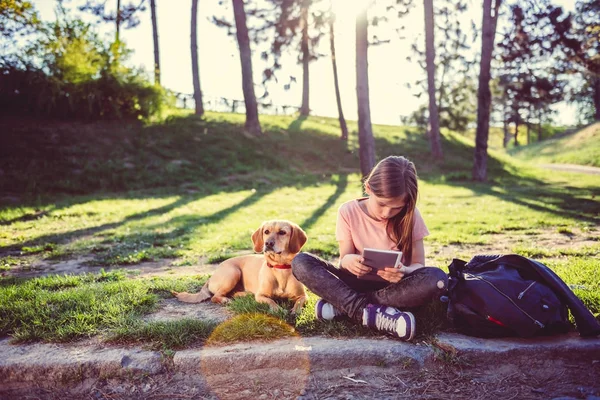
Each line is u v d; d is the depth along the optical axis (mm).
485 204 12656
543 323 3072
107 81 19797
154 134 20406
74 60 19312
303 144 24969
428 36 25266
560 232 8234
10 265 6664
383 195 3191
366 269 3221
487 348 3031
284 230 4039
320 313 3482
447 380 2855
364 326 3391
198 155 19859
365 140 13500
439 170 24469
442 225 9250
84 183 15414
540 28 18688
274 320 3568
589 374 2879
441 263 5859
